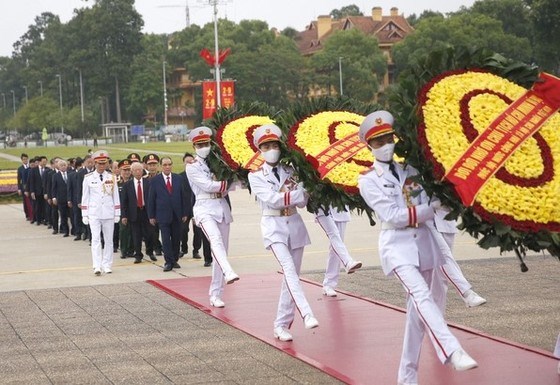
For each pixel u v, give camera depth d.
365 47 90.56
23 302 13.16
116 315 11.94
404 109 7.67
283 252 10.12
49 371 9.11
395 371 8.65
